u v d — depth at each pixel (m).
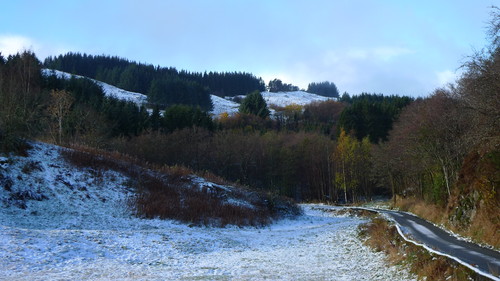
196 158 80.75
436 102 37.78
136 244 21.56
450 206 27.91
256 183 87.44
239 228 34.09
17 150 32.56
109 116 80.75
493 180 21.08
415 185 54.09
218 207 36.66
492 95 19.58
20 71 65.19
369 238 23.83
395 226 25.41
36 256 16.67
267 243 27.05
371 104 96.56
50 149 36.81
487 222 20.20
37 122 44.12
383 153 55.69
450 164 35.53
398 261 16.11
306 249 24.28
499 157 21.47
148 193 35.38
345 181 73.31
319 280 14.39
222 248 23.88
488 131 20.52
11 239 18.09
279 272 16.33
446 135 35.16
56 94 51.62
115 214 29.83
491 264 13.62
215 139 86.19
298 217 46.22
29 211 26.20
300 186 89.31
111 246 20.33
